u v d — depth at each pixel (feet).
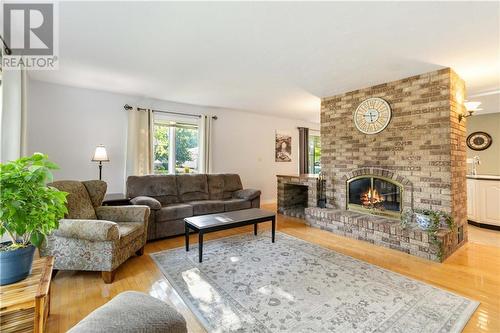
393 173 11.66
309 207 14.75
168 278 7.83
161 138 16.69
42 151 12.73
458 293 6.98
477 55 8.91
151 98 15.80
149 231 11.46
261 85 12.84
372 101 12.52
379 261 9.20
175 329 3.50
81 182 9.70
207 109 18.30
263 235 12.40
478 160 17.33
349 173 13.52
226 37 7.87
